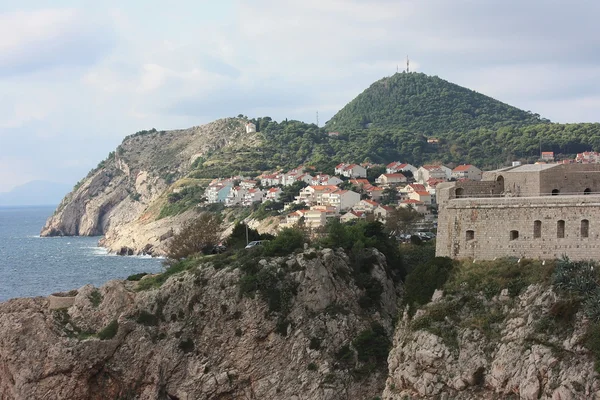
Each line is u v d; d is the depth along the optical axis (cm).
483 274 7325
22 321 10412
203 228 15625
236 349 10156
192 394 10031
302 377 9675
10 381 10231
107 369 10306
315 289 10362
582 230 7038
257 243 13225
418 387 7012
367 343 9862
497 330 6862
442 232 7925
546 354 6325
